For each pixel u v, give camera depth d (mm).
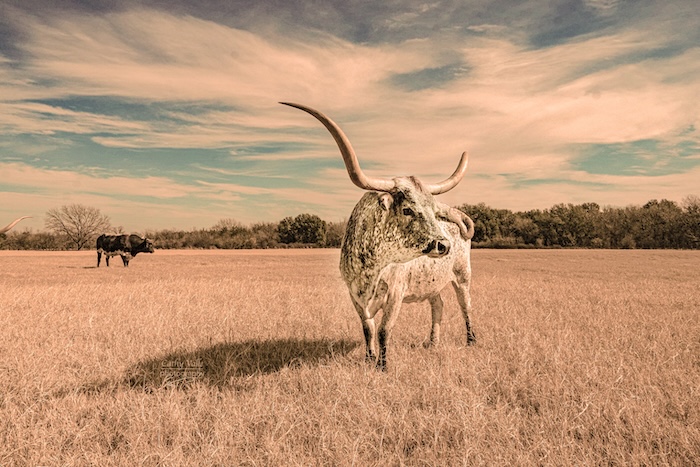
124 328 7215
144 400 4160
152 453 3219
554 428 3664
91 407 4102
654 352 5738
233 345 6285
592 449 3375
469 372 4973
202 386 4570
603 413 3891
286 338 6734
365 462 3172
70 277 19594
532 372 4898
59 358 5496
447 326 7695
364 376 4785
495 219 70062
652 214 64938
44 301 10484
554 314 8766
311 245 70062
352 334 7027
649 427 3613
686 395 4242
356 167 4336
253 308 9273
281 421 3604
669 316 8516
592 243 66312
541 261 33188
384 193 4723
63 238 64875
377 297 5254
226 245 66438
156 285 14320
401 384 4578
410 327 7539
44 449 3277
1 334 6793
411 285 5645
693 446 3344
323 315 8469
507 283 15375
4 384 4637
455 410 3887
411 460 3234
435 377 4648
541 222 68875
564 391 4316
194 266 27703
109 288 13422
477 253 47875
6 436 3539
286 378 4883
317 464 3197
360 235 5109
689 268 25297
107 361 5363
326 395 4340
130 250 27578
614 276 19750
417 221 4715
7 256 43000
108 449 3463
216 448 3260
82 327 7246
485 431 3576
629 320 8102
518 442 3385
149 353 5754
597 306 9742
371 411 3879
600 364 5215
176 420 3721
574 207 69438
